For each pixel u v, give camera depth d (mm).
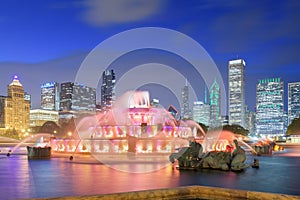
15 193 14289
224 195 12844
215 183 17578
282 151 62906
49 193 14258
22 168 25969
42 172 22828
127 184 16844
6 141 129375
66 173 22141
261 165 28828
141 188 15555
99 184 16844
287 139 138625
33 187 15883
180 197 13055
